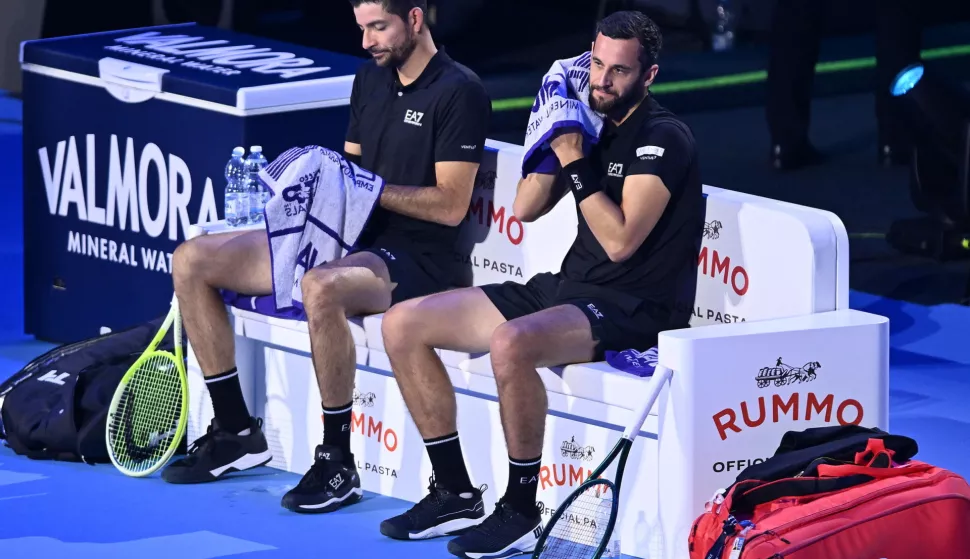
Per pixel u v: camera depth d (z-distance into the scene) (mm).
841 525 13086
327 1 41781
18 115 36969
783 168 31781
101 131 21156
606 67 15008
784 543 12898
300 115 19781
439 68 17219
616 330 15188
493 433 16016
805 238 14836
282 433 17859
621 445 13820
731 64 41969
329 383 16203
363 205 17031
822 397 14656
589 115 15500
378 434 17031
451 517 15680
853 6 43406
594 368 14867
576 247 15945
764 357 14312
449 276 17562
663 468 14352
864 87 38594
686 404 14094
